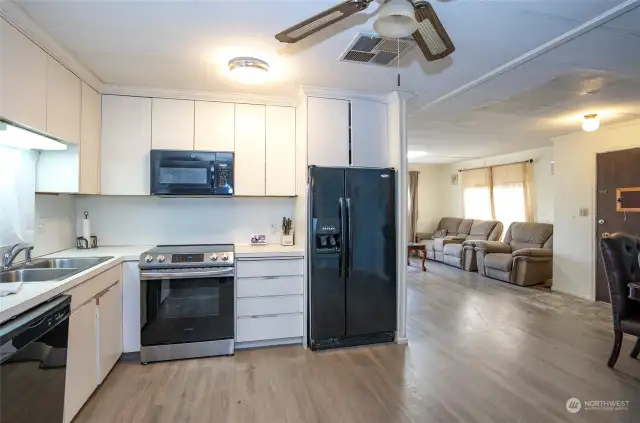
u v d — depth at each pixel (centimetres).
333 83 296
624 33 211
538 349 304
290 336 310
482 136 520
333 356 290
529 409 215
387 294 317
